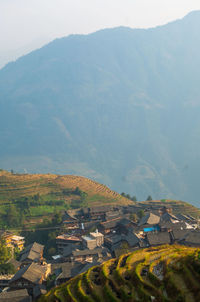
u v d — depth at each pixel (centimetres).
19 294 9156
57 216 18438
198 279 5525
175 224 14700
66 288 7088
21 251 16212
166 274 6019
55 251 15988
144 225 15225
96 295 6344
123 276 6719
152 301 5509
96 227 16700
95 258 11938
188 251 7544
